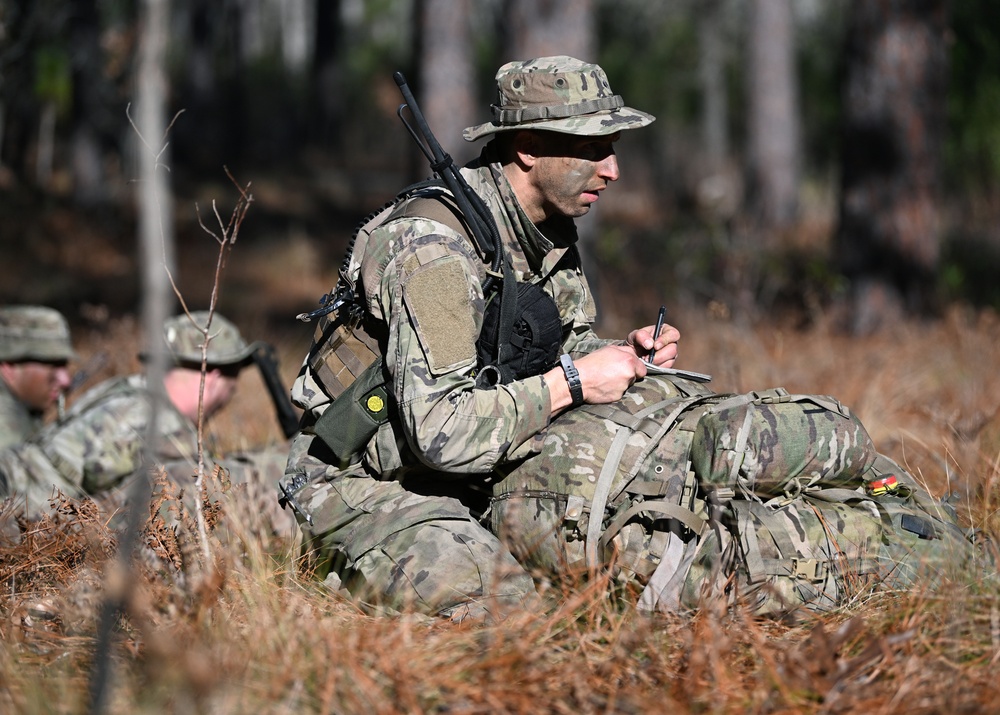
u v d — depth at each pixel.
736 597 7.52
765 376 16.67
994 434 12.32
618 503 7.99
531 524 8.09
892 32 25.14
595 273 24.92
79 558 8.62
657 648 7.06
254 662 6.63
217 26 83.56
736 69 79.19
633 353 8.40
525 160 8.54
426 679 6.53
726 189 68.94
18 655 7.06
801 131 71.00
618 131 8.36
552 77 8.34
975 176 39.66
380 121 99.94
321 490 8.62
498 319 8.38
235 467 10.64
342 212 59.72
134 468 10.86
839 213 26.17
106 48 21.80
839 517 8.00
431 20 38.47
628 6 76.19
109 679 5.88
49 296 33.34
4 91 22.67
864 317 25.38
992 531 8.72
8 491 10.56
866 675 6.70
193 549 7.82
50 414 15.02
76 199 45.00
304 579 8.32
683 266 28.59
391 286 8.02
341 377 8.48
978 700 6.37
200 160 67.56
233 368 11.88
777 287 27.98
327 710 6.20
